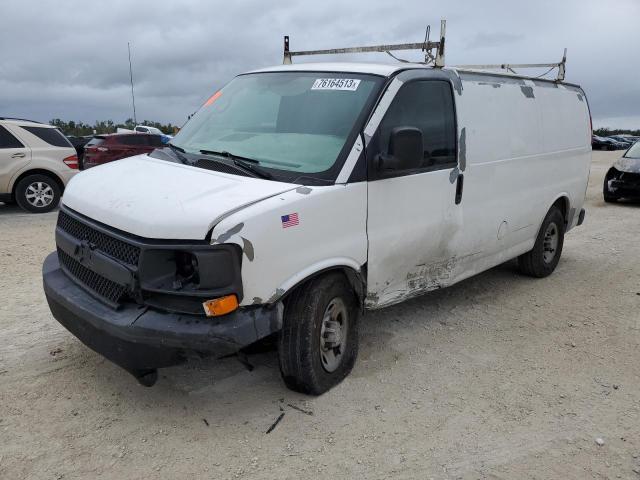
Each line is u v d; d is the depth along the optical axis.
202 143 4.40
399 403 3.89
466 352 4.73
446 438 3.53
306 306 3.67
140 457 3.23
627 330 5.32
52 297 3.80
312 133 4.03
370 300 4.23
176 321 3.19
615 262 7.76
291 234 3.42
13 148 10.89
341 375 4.09
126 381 4.02
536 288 6.49
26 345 4.54
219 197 3.36
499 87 5.41
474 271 5.40
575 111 6.93
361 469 3.21
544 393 4.11
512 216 5.72
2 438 3.35
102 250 3.50
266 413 3.70
